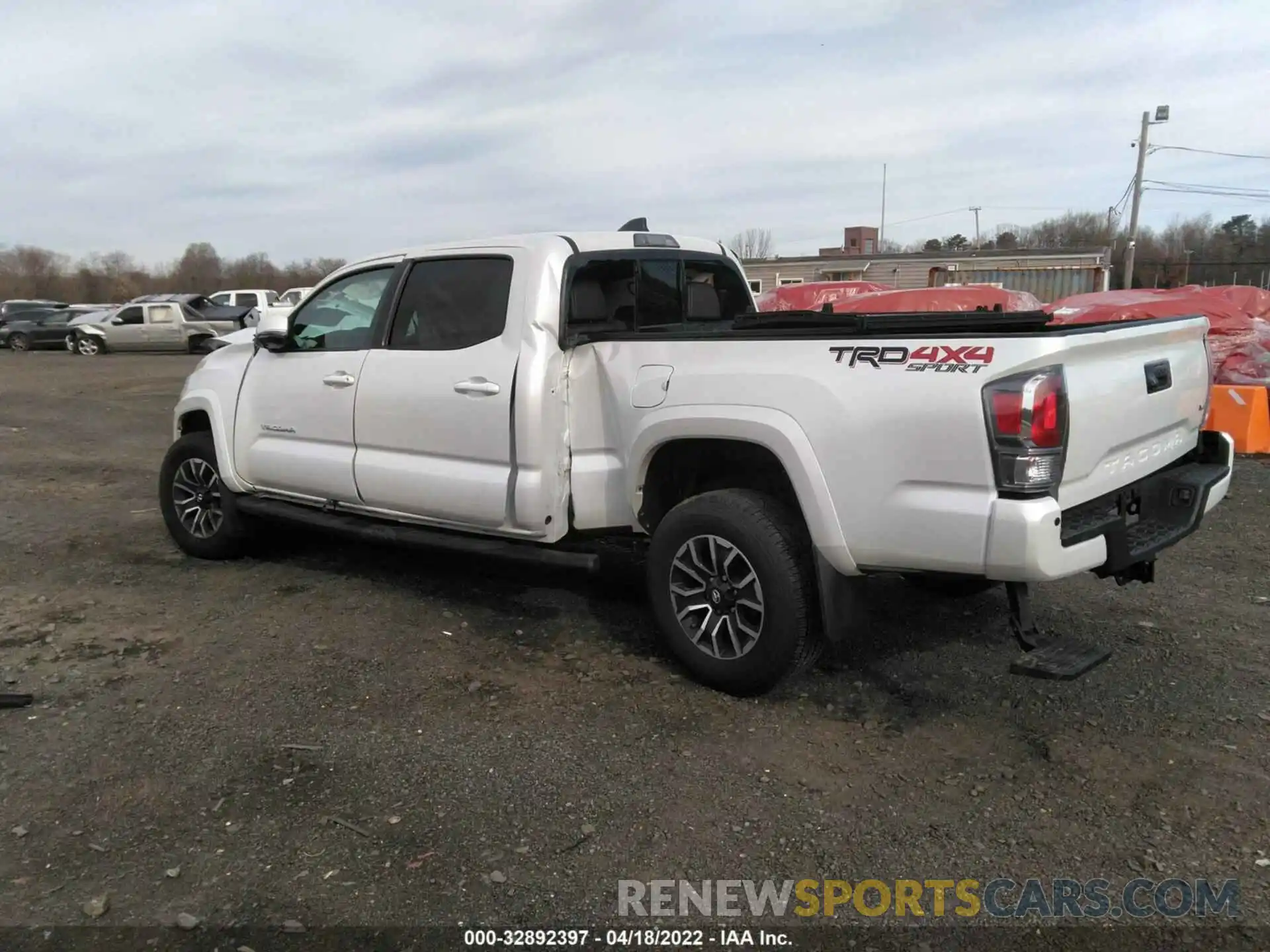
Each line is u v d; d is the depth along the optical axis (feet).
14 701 13.00
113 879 9.25
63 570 19.45
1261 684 13.21
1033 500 10.34
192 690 13.53
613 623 15.98
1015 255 122.72
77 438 39.14
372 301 16.69
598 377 13.93
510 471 14.28
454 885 9.14
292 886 9.12
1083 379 10.72
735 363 12.35
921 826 10.02
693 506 12.94
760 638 12.41
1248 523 21.98
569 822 10.14
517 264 14.44
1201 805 10.24
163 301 92.58
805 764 11.29
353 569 19.26
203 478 19.75
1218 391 31.78
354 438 16.56
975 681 13.50
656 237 16.14
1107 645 14.74
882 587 17.48
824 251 156.04
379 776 11.10
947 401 10.61
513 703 13.00
